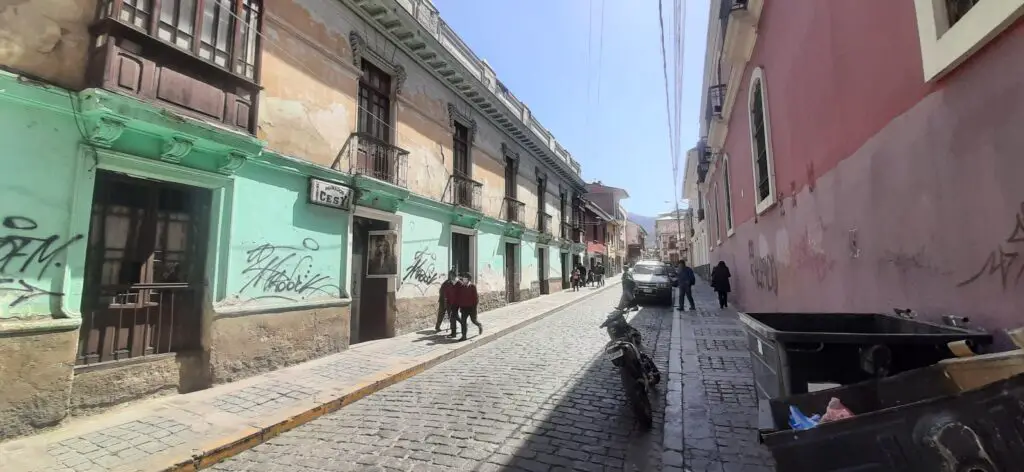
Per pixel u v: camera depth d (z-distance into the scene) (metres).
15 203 4.47
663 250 85.94
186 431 4.59
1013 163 2.29
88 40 5.04
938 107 2.92
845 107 4.49
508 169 18.11
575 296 21.52
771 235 8.23
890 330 3.47
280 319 7.21
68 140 4.86
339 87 8.73
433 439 4.42
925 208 3.12
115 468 3.80
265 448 4.43
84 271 5.05
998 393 1.61
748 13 8.30
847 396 2.43
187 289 6.14
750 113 9.47
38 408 4.45
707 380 6.04
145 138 5.51
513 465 3.79
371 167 9.59
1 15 4.44
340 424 5.02
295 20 7.81
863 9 4.05
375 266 9.92
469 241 14.49
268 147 7.14
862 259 4.16
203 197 6.43
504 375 6.89
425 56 11.50
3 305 4.34
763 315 3.85
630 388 4.55
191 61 5.81
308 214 7.93
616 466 3.74
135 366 5.45
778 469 1.95
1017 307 2.29
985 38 2.40
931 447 1.67
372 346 9.00
